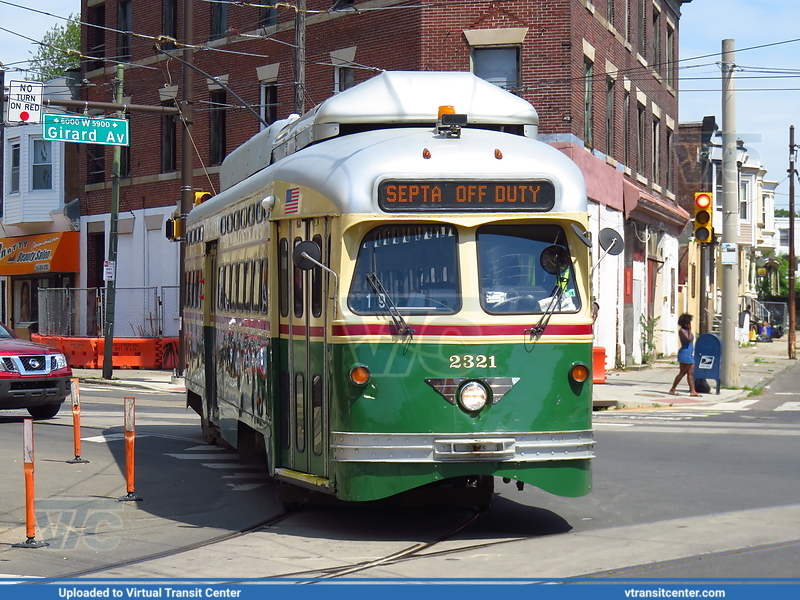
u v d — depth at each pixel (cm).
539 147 900
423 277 850
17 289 4166
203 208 1436
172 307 3325
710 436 1592
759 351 4778
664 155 3659
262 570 764
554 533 889
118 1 3544
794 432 1652
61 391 1784
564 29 2503
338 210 852
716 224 4403
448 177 853
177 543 873
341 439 841
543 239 866
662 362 3412
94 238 3709
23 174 3862
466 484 1004
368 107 966
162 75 3369
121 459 1358
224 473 1250
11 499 1082
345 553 817
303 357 916
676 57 3834
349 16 2711
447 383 832
